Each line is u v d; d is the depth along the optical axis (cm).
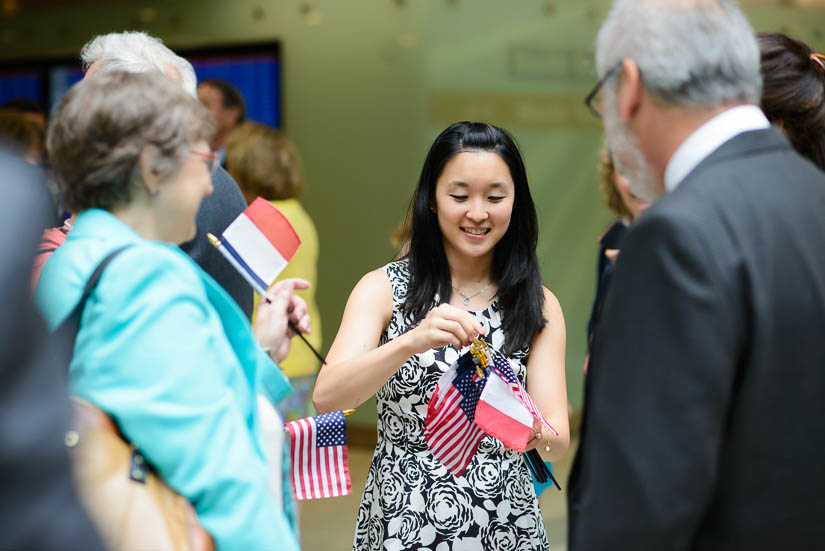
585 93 628
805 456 126
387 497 209
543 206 618
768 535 125
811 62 183
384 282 220
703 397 121
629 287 126
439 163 213
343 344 211
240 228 178
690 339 121
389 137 621
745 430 125
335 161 643
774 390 125
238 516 135
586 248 633
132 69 199
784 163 135
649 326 124
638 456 122
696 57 132
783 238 128
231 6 673
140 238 144
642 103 137
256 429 151
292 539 142
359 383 198
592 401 131
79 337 135
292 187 398
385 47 618
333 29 638
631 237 128
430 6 603
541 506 471
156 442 132
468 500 206
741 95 135
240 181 391
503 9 608
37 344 84
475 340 196
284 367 367
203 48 688
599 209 636
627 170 145
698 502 121
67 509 83
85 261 138
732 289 123
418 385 208
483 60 607
